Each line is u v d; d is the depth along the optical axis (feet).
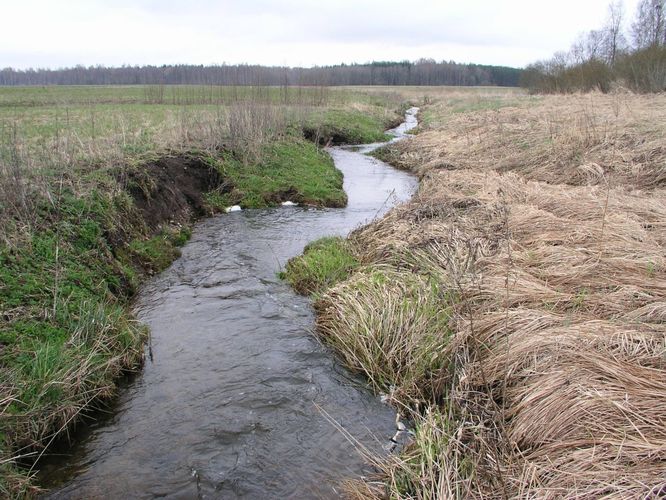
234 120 54.60
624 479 11.00
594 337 15.80
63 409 16.20
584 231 25.29
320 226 39.09
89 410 17.19
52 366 16.83
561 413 13.53
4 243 21.98
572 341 15.79
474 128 71.61
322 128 80.94
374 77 316.81
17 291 19.81
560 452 12.66
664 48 96.07
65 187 28.55
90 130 49.98
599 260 21.27
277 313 24.57
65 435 16.11
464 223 29.63
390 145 75.87
